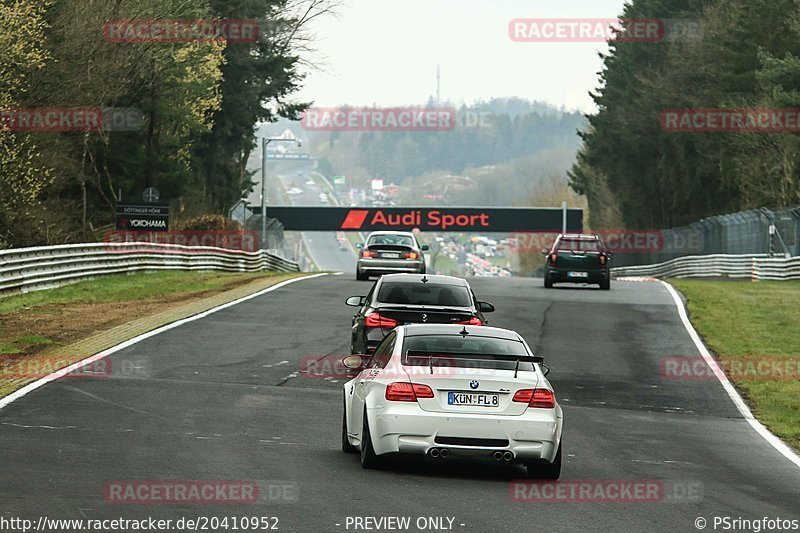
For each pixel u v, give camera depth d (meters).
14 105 144.62
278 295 114.31
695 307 113.56
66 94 163.88
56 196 188.75
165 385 60.19
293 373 67.25
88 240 171.12
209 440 44.34
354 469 39.41
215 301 106.62
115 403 53.12
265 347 77.25
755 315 109.94
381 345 43.50
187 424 48.19
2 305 96.00
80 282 120.94
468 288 62.59
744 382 73.50
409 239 137.00
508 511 33.06
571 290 132.50
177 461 39.16
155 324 86.62
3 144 145.62
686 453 47.97
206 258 168.50
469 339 41.00
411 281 62.38
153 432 45.53
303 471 38.41
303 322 91.75
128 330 82.56
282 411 53.91
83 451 40.25
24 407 50.47
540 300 116.44
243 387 61.41
